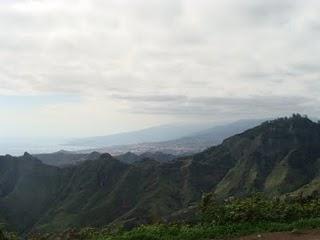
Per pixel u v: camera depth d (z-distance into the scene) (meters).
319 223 13.86
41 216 188.50
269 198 16.22
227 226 13.74
